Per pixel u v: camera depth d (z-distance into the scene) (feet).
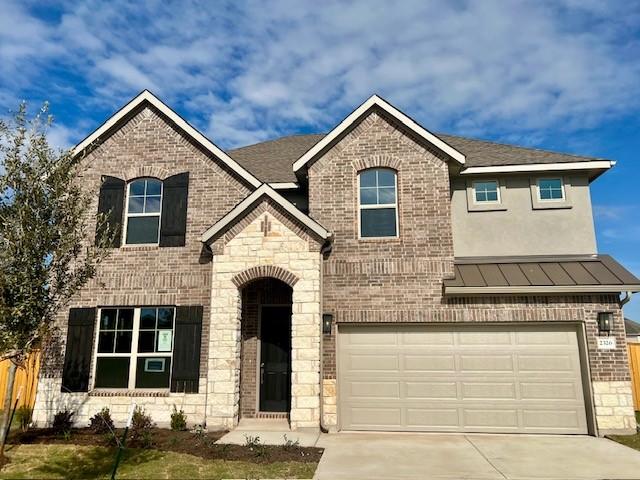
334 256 39.40
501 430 35.83
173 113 43.73
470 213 43.06
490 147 48.01
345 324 38.42
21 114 29.71
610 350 35.50
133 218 43.19
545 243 41.68
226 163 42.45
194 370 38.40
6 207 28.66
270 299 41.01
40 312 29.22
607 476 24.85
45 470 25.98
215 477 24.71
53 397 39.04
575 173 42.45
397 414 36.86
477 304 37.24
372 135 41.45
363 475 25.02
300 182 44.11
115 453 29.27
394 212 40.22
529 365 36.58
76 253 30.91
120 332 40.68
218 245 38.50
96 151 44.29
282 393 39.99
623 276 36.04
